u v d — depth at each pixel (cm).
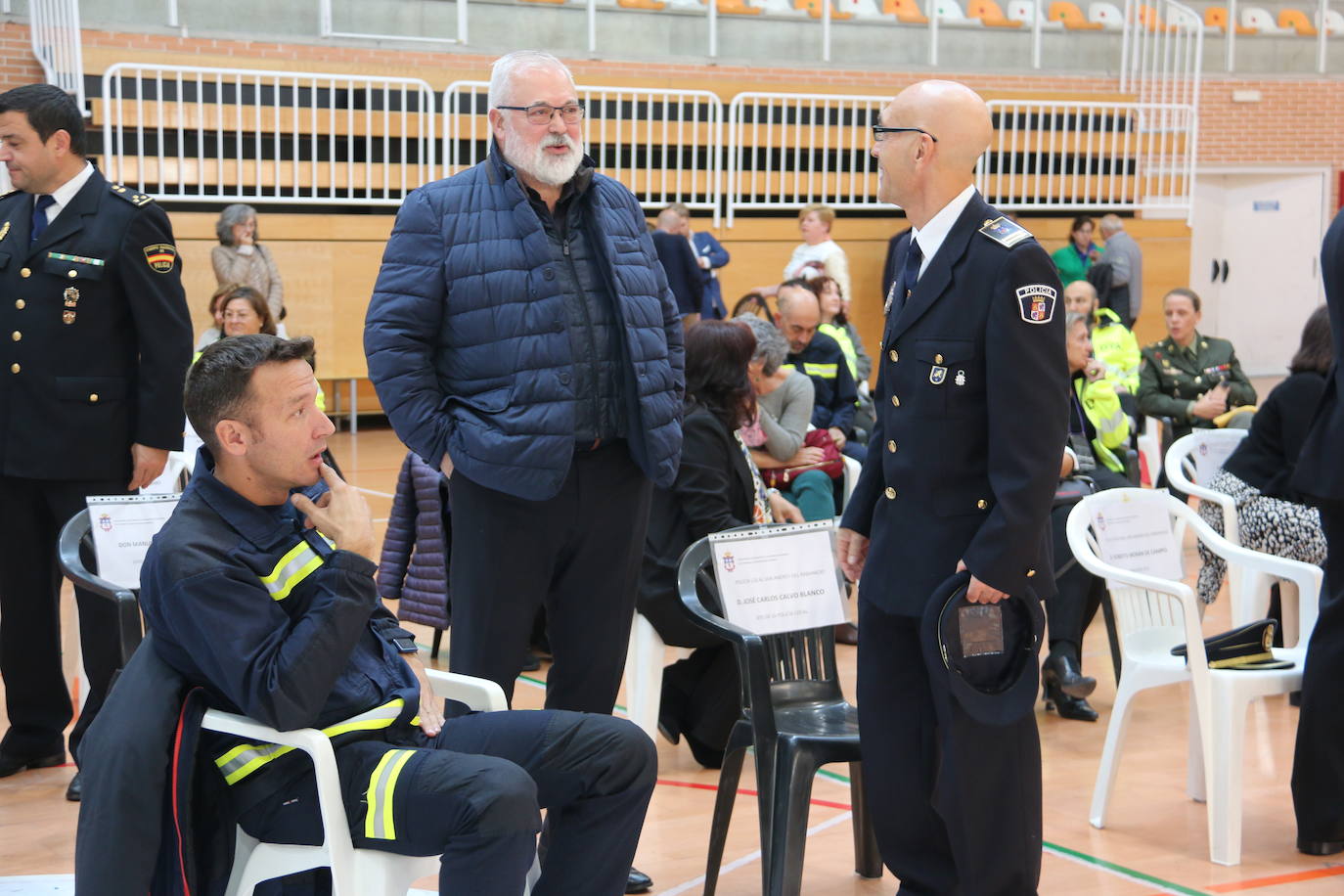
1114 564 382
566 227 299
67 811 360
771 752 297
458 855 218
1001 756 266
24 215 367
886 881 329
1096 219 1310
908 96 265
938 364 263
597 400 296
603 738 242
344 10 1113
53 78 991
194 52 1048
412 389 291
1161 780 403
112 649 361
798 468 531
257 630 218
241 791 229
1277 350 1602
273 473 227
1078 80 1409
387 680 243
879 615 279
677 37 1248
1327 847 347
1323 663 337
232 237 855
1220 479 463
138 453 370
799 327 593
